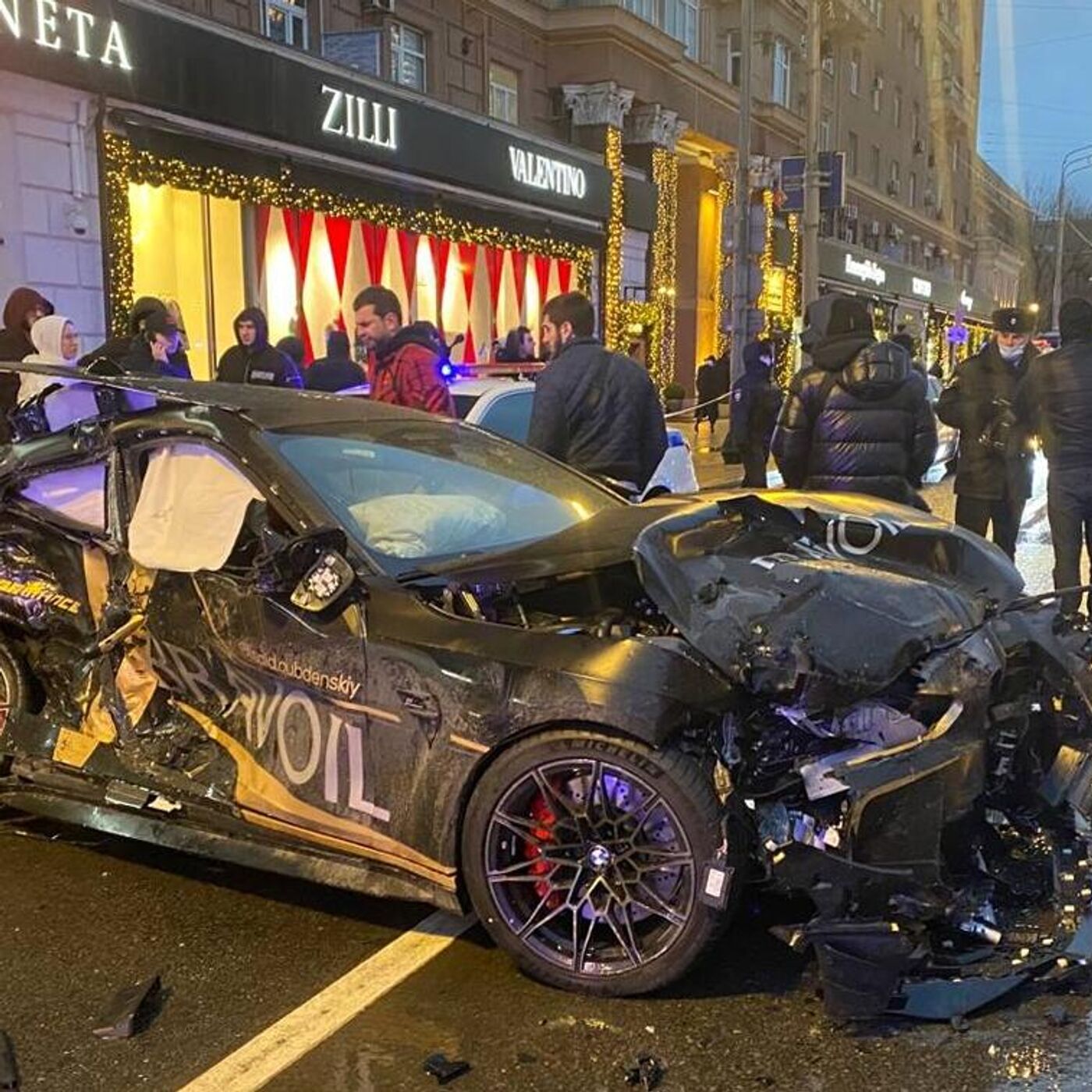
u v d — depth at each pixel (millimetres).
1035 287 55906
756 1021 2768
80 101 10352
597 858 2883
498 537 3830
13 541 3918
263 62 11922
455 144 15141
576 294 5570
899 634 2953
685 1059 2625
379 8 15891
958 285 45250
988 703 2973
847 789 2727
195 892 3508
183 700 3486
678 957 2803
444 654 2992
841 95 36281
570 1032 2748
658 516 3992
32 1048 2703
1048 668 3320
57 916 3355
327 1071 2611
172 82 10953
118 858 3748
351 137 13250
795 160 17672
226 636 3338
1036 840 3252
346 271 14180
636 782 2816
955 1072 2541
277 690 3252
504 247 16906
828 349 5352
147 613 3523
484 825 2949
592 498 4387
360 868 3182
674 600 3059
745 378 13164
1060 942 2850
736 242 16453
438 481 3906
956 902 2885
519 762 2908
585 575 3697
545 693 2854
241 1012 2850
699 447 17875
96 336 10836
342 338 9125
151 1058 2662
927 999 2729
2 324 9844
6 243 9914
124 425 3715
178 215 12086
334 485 3533
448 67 17781
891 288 35469
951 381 6988
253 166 12203
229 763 3375
